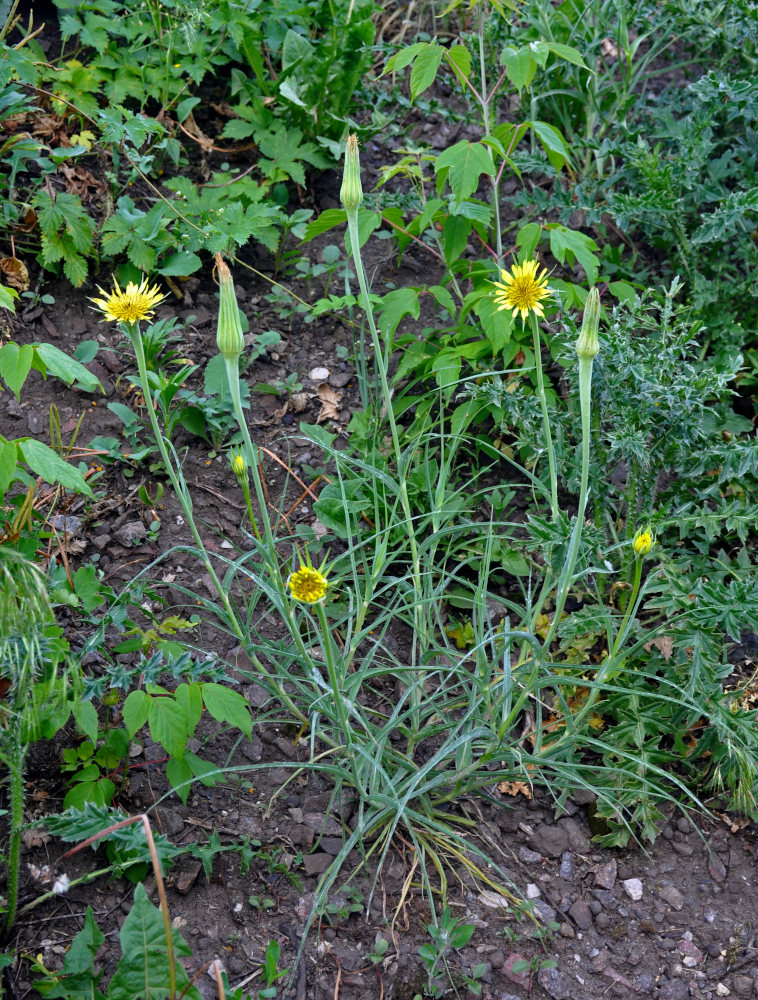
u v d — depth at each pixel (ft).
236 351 2.60
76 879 2.81
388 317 3.69
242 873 2.95
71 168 4.17
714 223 3.81
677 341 3.31
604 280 3.83
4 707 2.58
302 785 3.14
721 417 3.91
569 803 3.19
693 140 4.00
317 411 3.95
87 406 3.81
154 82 4.42
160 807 3.02
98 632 2.84
